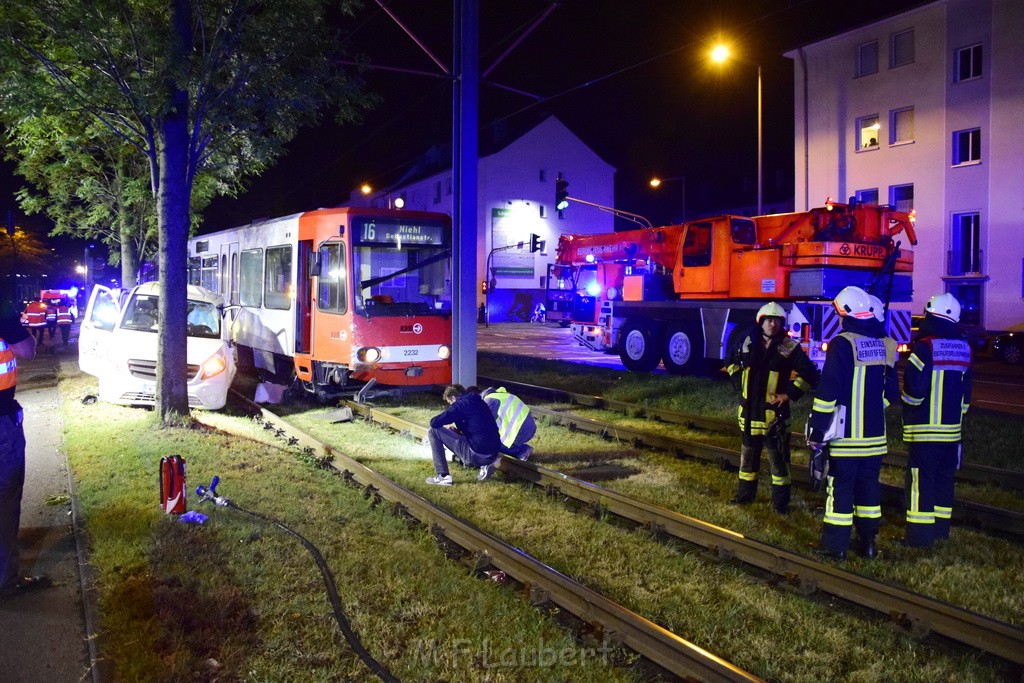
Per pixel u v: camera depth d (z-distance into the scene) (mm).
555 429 10070
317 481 7297
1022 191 24859
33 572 5023
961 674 3818
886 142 28531
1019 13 24719
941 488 5656
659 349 16922
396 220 11523
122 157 17625
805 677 3807
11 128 12234
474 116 9625
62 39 9211
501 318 45625
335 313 11344
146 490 6730
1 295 4605
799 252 13789
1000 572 5082
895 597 4465
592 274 19859
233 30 10070
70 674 3781
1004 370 19078
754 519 6207
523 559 4938
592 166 48312
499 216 45469
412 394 13172
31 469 7742
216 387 11328
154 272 23062
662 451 8781
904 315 14812
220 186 15961
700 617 4441
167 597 4453
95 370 12453
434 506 6102
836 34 29406
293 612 4355
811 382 6156
